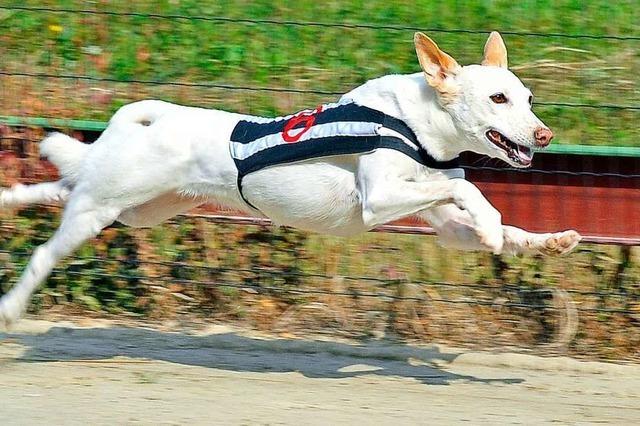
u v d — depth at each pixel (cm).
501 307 761
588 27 988
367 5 998
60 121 779
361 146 603
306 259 779
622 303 748
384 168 601
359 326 769
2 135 780
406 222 758
